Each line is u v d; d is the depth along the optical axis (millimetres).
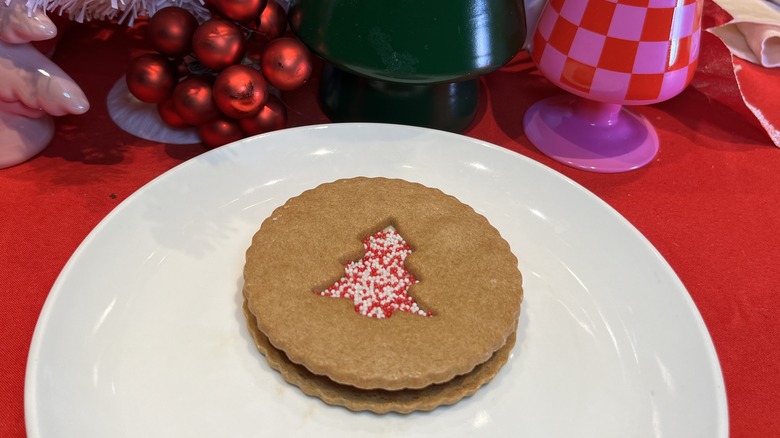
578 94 272
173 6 261
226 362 201
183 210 240
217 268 226
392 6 235
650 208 274
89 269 211
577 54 257
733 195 283
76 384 187
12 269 227
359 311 205
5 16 214
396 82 252
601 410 197
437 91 282
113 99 291
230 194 250
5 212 244
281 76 250
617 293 227
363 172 265
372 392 193
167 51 251
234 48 243
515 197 259
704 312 238
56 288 199
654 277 227
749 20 322
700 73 328
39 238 238
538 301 225
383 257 224
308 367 189
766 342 229
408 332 197
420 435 188
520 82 333
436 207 240
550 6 266
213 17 262
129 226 227
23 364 202
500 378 203
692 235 265
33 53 233
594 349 213
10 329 210
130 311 209
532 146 297
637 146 296
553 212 253
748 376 218
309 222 229
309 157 265
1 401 191
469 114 298
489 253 223
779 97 315
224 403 191
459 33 241
